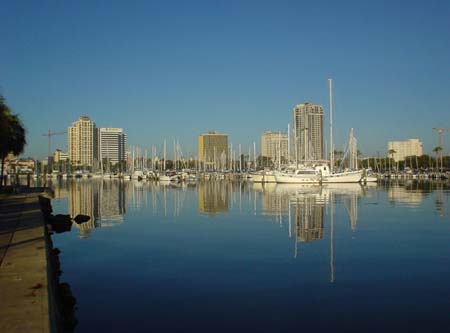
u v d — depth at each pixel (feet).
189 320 56.24
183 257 92.32
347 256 90.99
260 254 94.07
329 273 77.66
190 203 230.89
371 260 87.10
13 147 209.77
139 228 137.18
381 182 485.56
